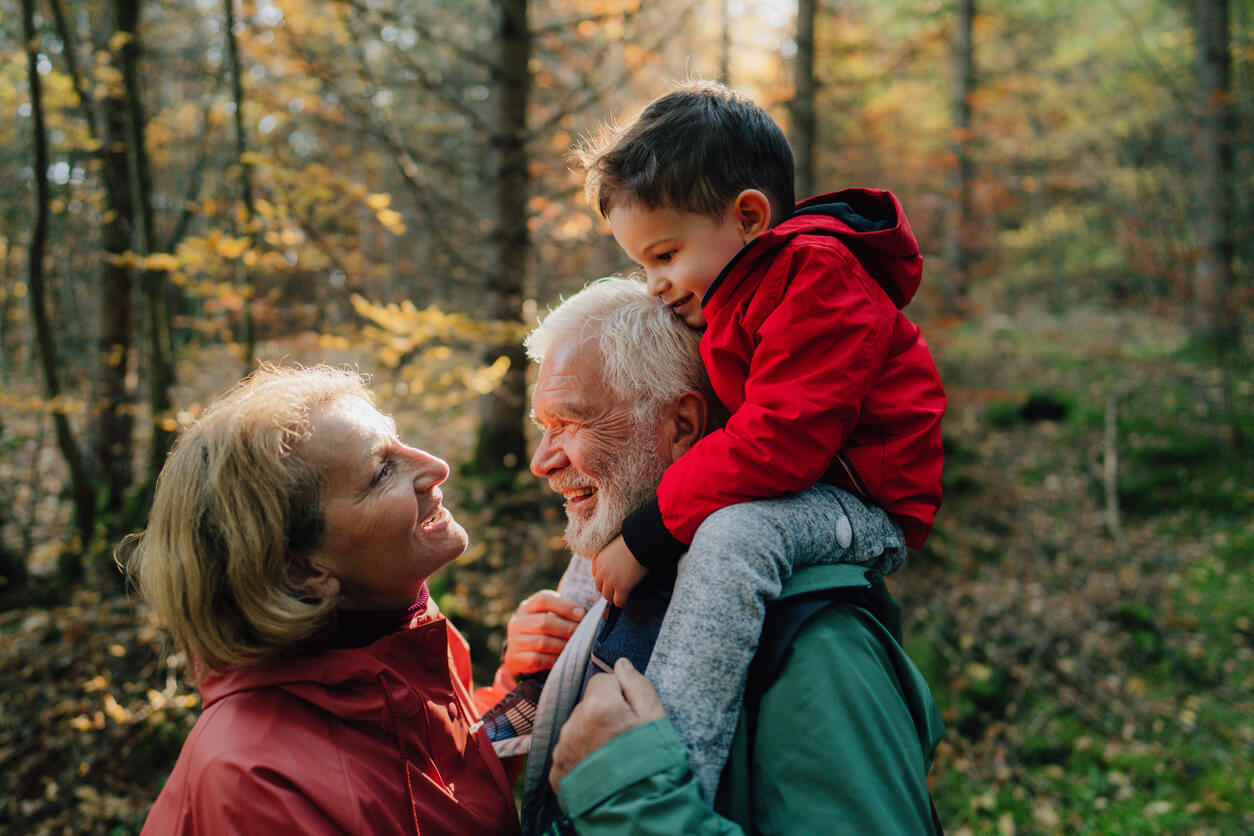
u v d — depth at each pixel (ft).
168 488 3.39
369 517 3.43
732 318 3.75
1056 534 21.15
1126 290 38.75
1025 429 27.89
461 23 35.29
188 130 18.58
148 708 10.62
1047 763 13.16
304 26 15.11
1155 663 15.89
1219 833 11.47
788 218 4.10
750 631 3.24
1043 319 39.60
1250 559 19.24
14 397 14.07
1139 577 18.86
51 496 17.02
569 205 18.45
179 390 16.19
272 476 3.26
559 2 21.74
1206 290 27.78
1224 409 25.12
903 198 39.99
